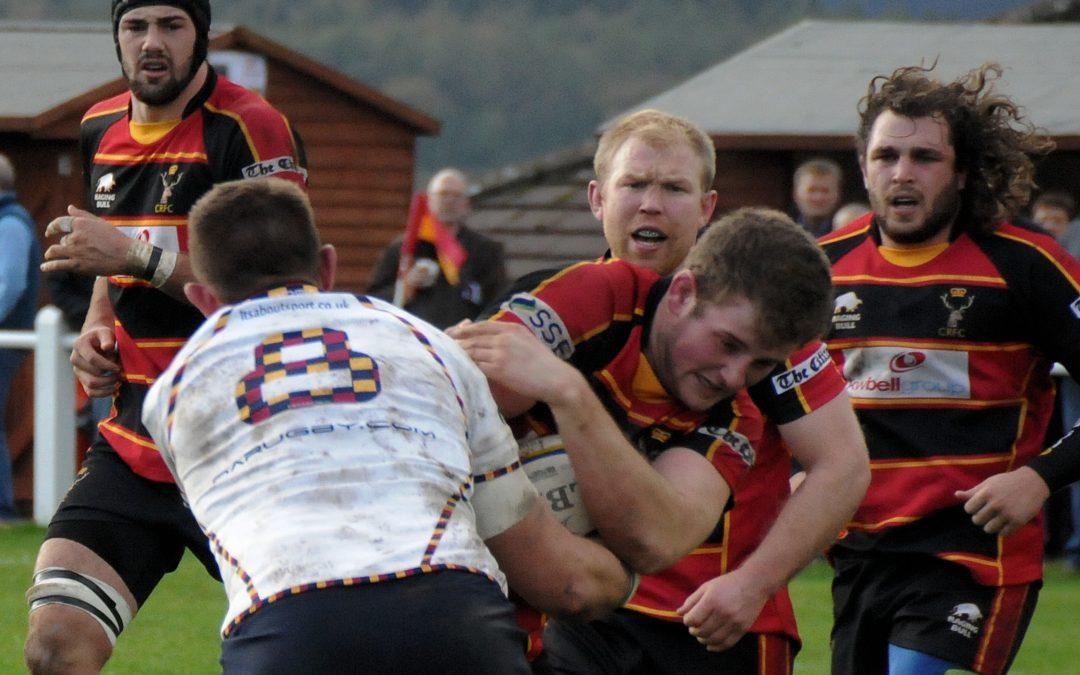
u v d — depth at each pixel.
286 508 9.69
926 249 16.16
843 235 16.84
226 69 51.03
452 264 31.98
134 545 14.96
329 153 55.88
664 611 13.65
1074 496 30.19
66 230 14.89
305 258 10.78
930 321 15.91
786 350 11.05
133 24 15.54
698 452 11.59
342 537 9.60
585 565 10.78
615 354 11.77
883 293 16.20
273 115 15.86
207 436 10.06
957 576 15.55
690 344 11.17
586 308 11.57
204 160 15.66
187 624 23.47
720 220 11.46
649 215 14.80
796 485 13.94
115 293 15.65
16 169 42.34
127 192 15.95
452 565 9.73
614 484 10.73
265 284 10.66
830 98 46.78
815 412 12.44
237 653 9.52
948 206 15.91
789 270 10.88
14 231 31.92
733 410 11.99
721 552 13.66
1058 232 32.78
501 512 10.52
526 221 52.81
